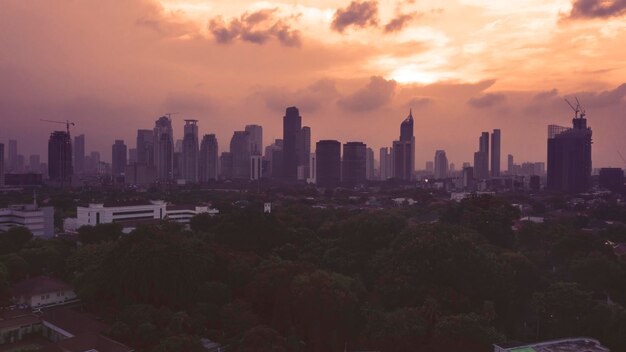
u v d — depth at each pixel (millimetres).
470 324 88375
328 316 94750
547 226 187500
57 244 149875
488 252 124312
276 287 103375
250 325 95000
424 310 96188
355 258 128500
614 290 118562
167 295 103938
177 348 82375
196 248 114062
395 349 89875
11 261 125750
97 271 112000
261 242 143250
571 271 126062
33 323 100375
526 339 103750
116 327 91000
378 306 102688
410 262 111438
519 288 116688
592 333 95562
